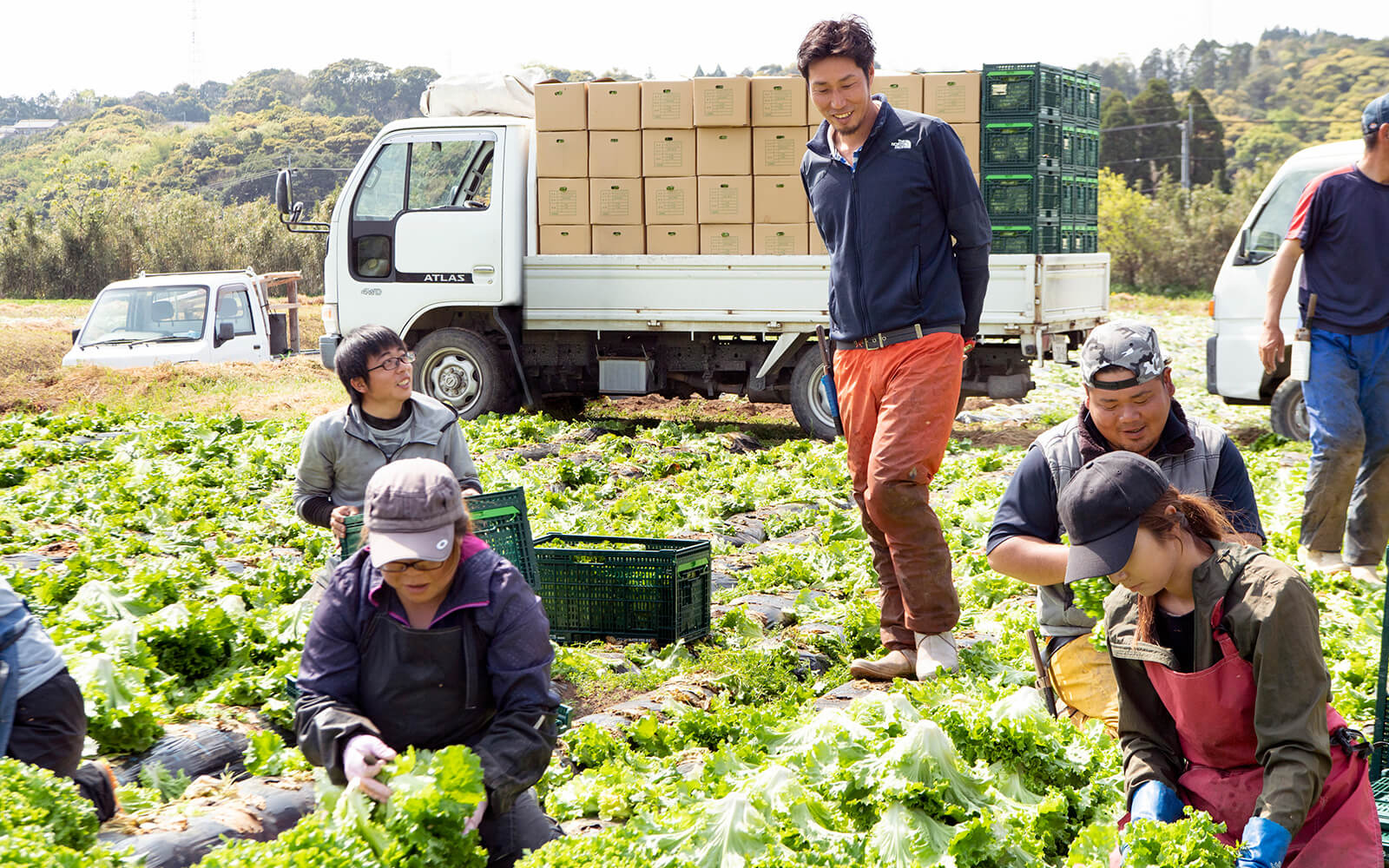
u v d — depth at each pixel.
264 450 12.42
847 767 4.09
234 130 154.50
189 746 4.73
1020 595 7.52
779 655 6.26
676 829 3.86
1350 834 3.07
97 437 14.22
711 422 17.12
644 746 5.02
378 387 5.62
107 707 4.57
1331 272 7.60
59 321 33.44
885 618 6.02
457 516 3.50
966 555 8.52
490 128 14.78
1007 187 13.62
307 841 3.29
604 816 4.28
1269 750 2.91
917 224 5.55
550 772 4.63
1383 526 7.73
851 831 3.93
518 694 3.61
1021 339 13.76
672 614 6.45
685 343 15.08
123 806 4.17
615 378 15.11
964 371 14.48
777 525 9.91
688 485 11.66
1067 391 20.36
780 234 14.02
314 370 21.69
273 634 5.77
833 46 5.42
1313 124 128.62
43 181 147.00
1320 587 7.52
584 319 14.75
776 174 13.91
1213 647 3.01
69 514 9.70
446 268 15.00
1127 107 99.44
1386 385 7.55
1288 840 2.84
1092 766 4.27
